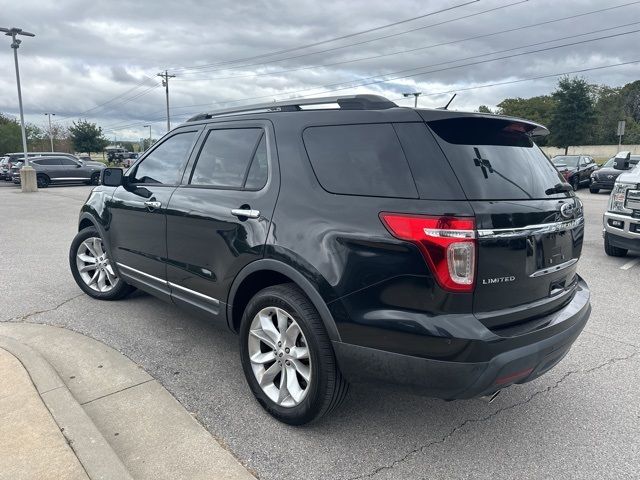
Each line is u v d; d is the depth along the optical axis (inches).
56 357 150.5
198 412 123.6
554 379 145.6
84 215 202.2
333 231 105.2
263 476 101.3
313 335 108.2
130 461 103.5
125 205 172.7
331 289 104.5
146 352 156.6
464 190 95.3
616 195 297.9
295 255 110.8
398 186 100.0
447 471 104.0
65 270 257.6
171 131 168.6
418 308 95.8
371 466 105.2
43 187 991.6
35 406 115.6
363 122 109.8
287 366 118.1
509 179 105.3
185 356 154.4
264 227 119.1
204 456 106.0
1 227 418.9
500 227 96.1
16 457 98.0
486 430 119.3
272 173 123.7
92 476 93.7
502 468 105.3
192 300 147.9
